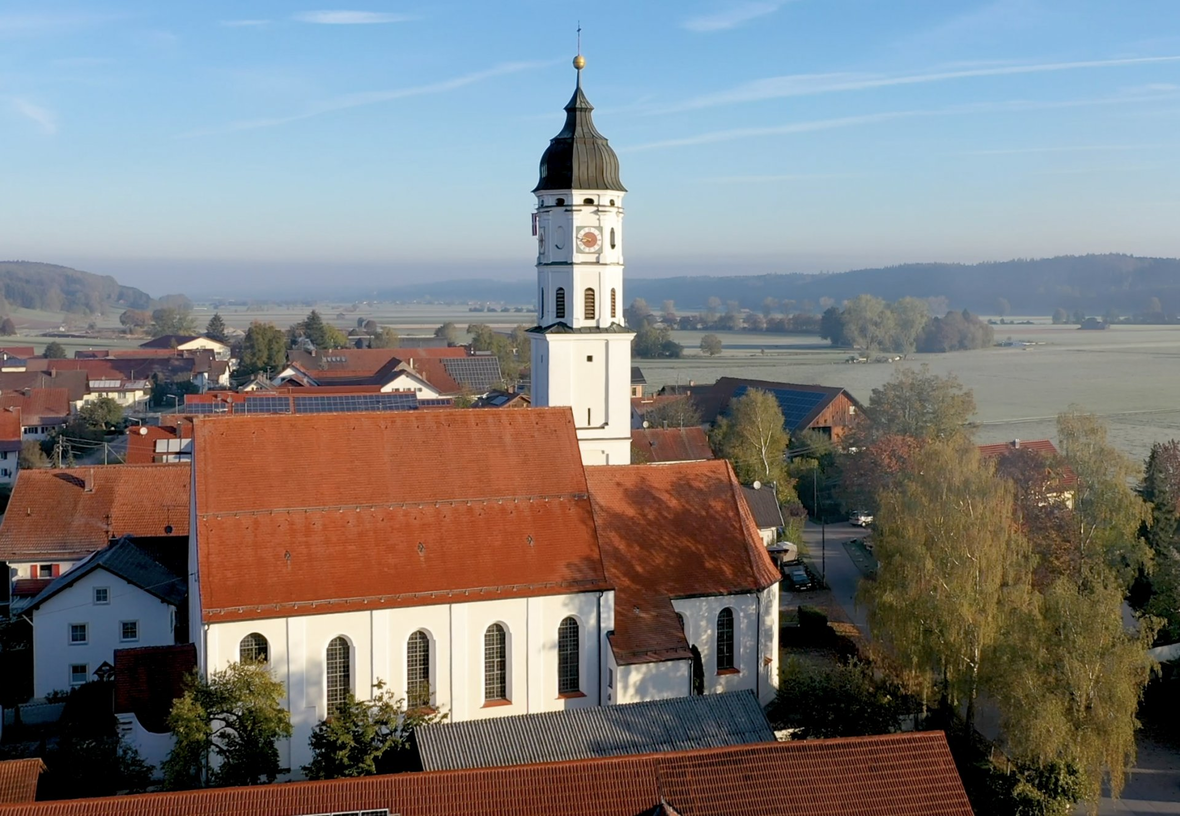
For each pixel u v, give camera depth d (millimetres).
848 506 122875
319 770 49000
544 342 72562
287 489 58531
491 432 63281
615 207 71562
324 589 56844
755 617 65438
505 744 49438
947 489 61969
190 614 68438
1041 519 81125
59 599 72688
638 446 122188
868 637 79688
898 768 42219
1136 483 122062
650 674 61062
